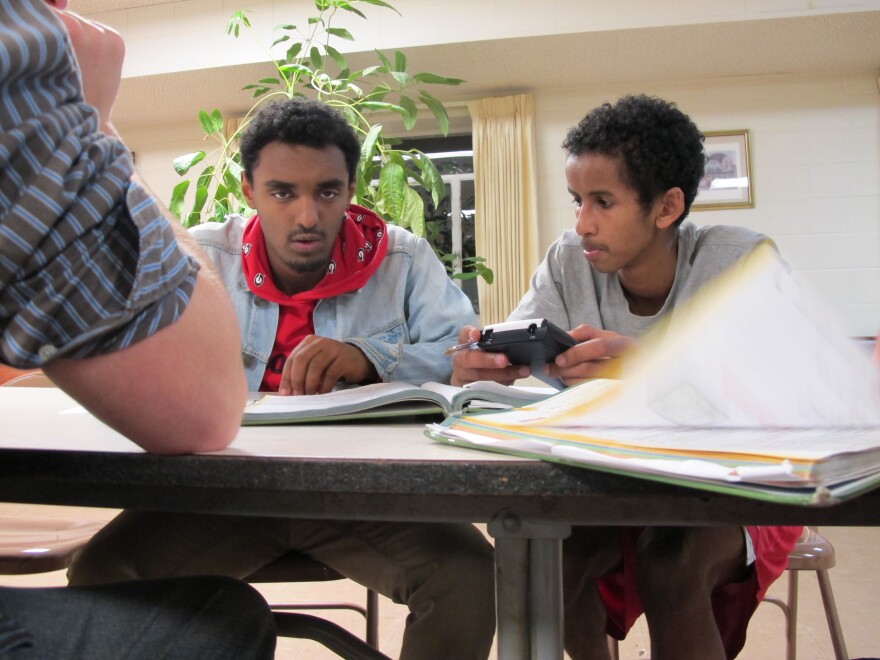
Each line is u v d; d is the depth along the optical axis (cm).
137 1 376
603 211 127
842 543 261
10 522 120
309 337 118
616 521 43
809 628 189
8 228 39
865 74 382
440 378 131
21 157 40
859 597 209
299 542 93
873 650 175
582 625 108
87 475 48
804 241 384
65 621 40
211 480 46
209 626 42
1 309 41
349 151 139
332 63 375
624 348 88
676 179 127
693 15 336
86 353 44
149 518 91
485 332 93
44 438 58
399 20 360
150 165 456
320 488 45
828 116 384
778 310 49
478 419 62
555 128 411
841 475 33
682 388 50
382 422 79
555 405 63
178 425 48
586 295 141
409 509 46
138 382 46
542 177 411
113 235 44
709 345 50
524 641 52
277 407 79
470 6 355
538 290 145
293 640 184
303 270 140
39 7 42
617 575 110
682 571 86
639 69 385
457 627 85
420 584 87
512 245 402
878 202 379
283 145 130
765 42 352
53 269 41
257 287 143
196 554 91
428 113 425
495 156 405
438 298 148
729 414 49
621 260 129
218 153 441
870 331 204
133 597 43
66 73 43
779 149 388
